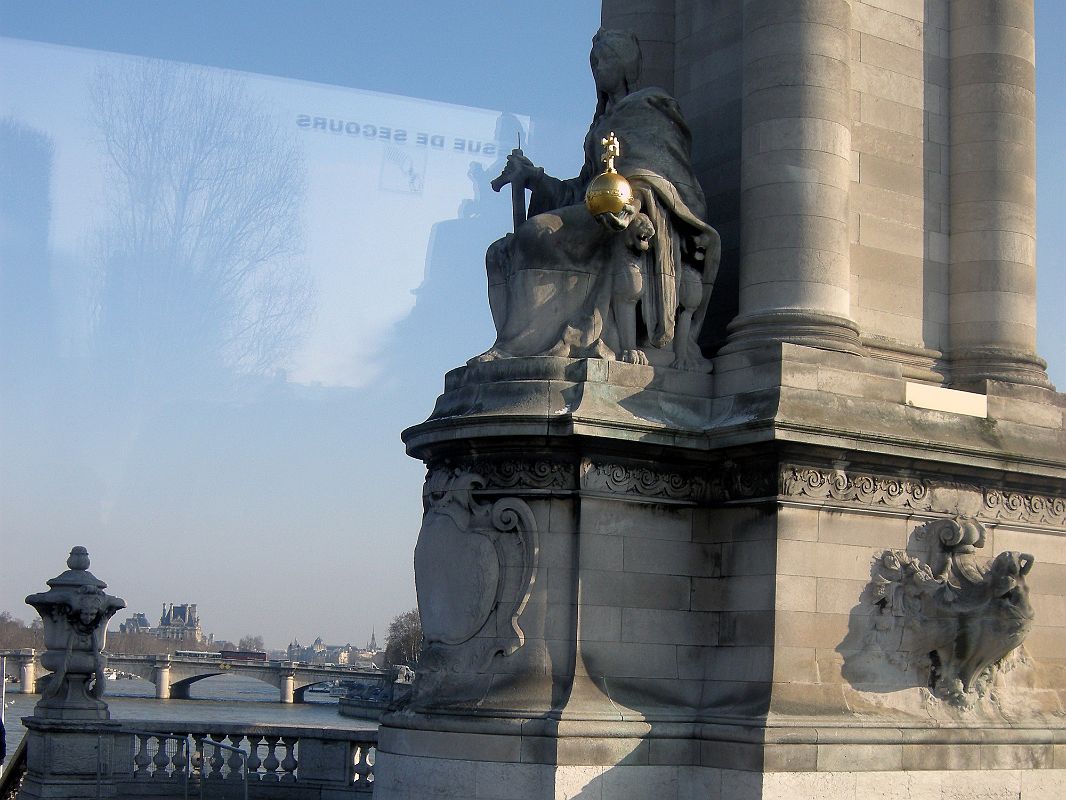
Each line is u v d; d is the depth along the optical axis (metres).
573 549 23.27
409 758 23.38
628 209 24.16
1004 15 27.78
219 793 29.62
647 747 22.88
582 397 23.42
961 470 25.03
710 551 24.12
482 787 22.55
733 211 26.67
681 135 25.94
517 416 23.20
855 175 26.48
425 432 24.27
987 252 27.11
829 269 24.86
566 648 23.05
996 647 24.09
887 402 24.55
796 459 23.39
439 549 23.97
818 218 24.89
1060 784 25.08
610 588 23.33
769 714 22.55
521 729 22.44
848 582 23.75
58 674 29.66
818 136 25.08
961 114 27.67
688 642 23.91
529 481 23.44
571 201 26.58
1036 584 26.06
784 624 23.03
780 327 24.52
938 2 28.00
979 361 26.81
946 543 24.58
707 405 24.56
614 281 24.52
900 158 27.05
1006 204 27.25
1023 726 24.88
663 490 23.92
